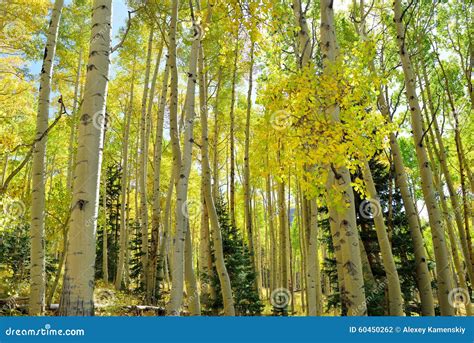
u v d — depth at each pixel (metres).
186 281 7.08
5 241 11.95
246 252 12.28
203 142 8.04
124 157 14.88
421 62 11.46
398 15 7.77
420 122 7.47
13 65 13.49
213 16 9.77
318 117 4.79
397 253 9.45
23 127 17.11
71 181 14.92
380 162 10.24
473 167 15.30
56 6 7.55
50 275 12.29
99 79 3.63
